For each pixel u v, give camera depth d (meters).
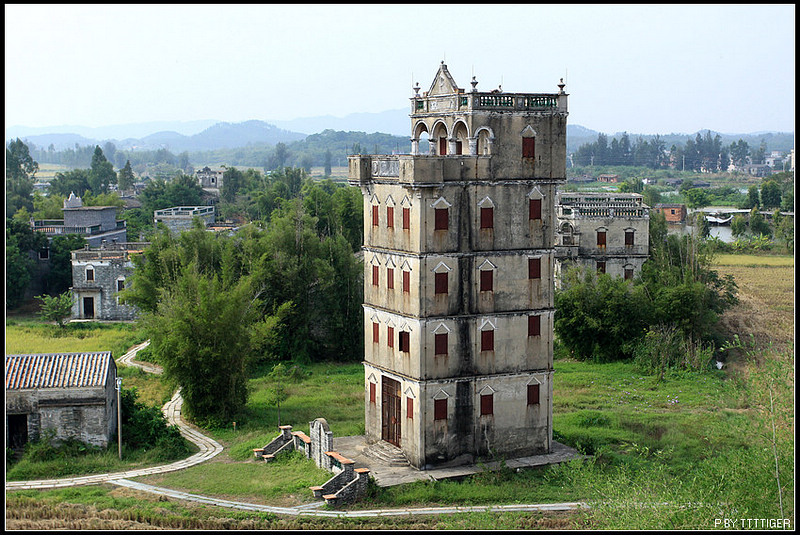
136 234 121.12
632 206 77.62
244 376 53.69
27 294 96.69
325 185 149.38
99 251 85.69
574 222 75.31
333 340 72.38
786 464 31.05
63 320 84.94
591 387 60.75
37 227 107.00
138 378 62.59
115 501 37.38
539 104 44.22
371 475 40.41
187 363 50.88
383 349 45.53
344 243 74.44
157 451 45.16
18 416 44.03
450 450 43.12
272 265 71.06
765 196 160.50
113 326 81.94
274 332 66.50
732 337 73.88
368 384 47.28
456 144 45.06
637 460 42.94
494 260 43.62
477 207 43.19
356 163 46.03
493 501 38.78
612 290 69.44
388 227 44.72
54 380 44.19
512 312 44.03
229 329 51.91
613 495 33.53
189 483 40.81
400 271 43.72
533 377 44.72
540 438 45.09
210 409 52.16
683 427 49.69
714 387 59.25
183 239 76.31
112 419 46.41
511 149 43.78
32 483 40.22
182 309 51.91
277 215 88.19
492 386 43.72
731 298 76.56
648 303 69.38
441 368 42.66
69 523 34.16
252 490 39.81
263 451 45.12
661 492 33.19
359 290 73.25
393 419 45.09
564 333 70.62
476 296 43.34
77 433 44.41
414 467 42.62
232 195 167.38
